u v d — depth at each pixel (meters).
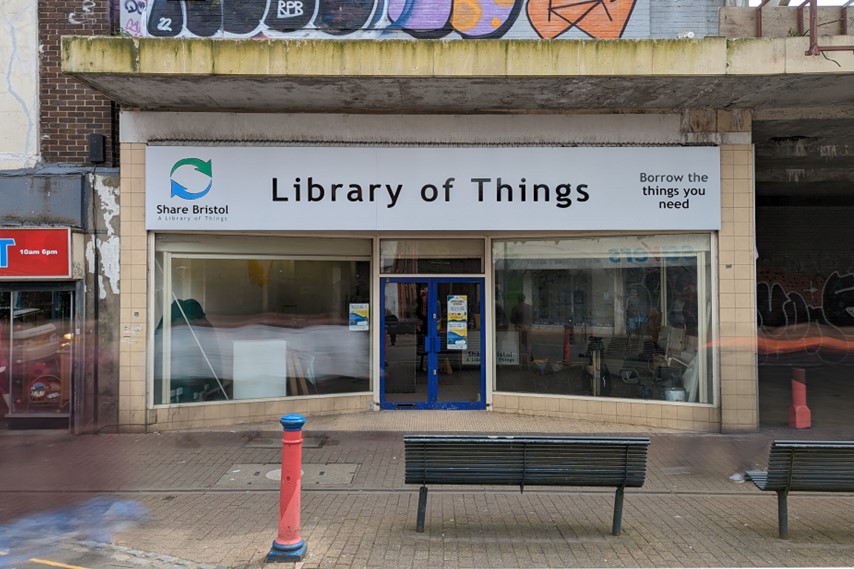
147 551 4.94
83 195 8.93
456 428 8.99
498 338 10.03
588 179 9.05
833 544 5.09
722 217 8.99
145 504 6.09
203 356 9.34
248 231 9.25
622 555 4.86
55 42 9.17
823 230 17.05
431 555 4.85
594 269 9.64
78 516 5.77
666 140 9.04
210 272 9.41
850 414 10.22
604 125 9.06
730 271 8.95
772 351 16.97
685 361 9.19
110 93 8.40
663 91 8.29
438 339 10.05
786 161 12.03
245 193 9.01
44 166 9.08
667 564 4.69
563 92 8.34
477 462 5.26
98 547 5.03
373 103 8.82
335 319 9.99
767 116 9.12
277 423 9.44
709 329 9.05
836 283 16.97
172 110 8.96
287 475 4.80
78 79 7.86
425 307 10.06
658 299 9.34
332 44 7.68
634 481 5.23
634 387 9.41
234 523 5.57
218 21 8.83
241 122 9.03
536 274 9.88
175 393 9.16
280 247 9.73
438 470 5.25
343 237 9.91
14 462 7.52
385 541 5.12
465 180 9.12
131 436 8.68
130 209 8.92
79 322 8.85
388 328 10.05
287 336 9.82
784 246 17.06
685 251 9.20
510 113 9.11
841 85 8.04
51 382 9.02
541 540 5.17
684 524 5.57
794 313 17.02
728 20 8.54
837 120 9.18
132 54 7.62
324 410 9.80
